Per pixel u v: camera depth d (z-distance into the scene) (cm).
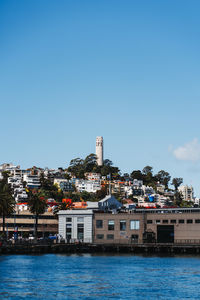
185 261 14175
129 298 8256
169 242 19138
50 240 19025
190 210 19750
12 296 8225
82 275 10712
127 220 19775
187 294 8619
